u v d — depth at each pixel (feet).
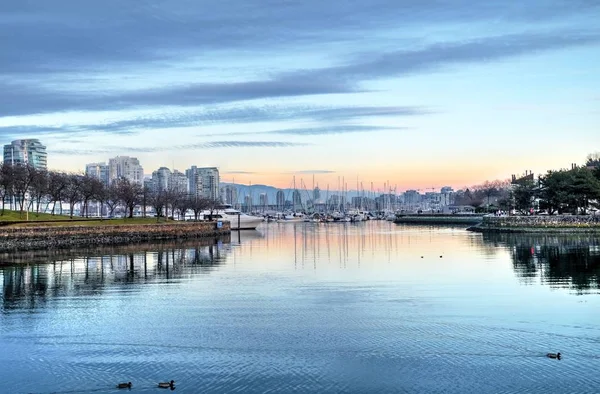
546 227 584.81
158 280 283.59
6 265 347.97
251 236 650.84
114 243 526.98
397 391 132.36
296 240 571.69
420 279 276.21
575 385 133.80
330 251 435.53
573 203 651.66
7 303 226.38
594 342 163.84
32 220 546.67
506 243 471.62
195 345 166.81
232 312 206.90
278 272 311.47
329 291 246.88
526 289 242.78
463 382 136.56
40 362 154.30
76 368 149.48
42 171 649.20
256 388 135.23
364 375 141.90
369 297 231.50
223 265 346.74
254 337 173.88
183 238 600.39
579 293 231.71
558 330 176.04
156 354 159.33
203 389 135.13
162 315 203.21
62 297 238.27
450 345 163.12
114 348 165.17
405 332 176.76
